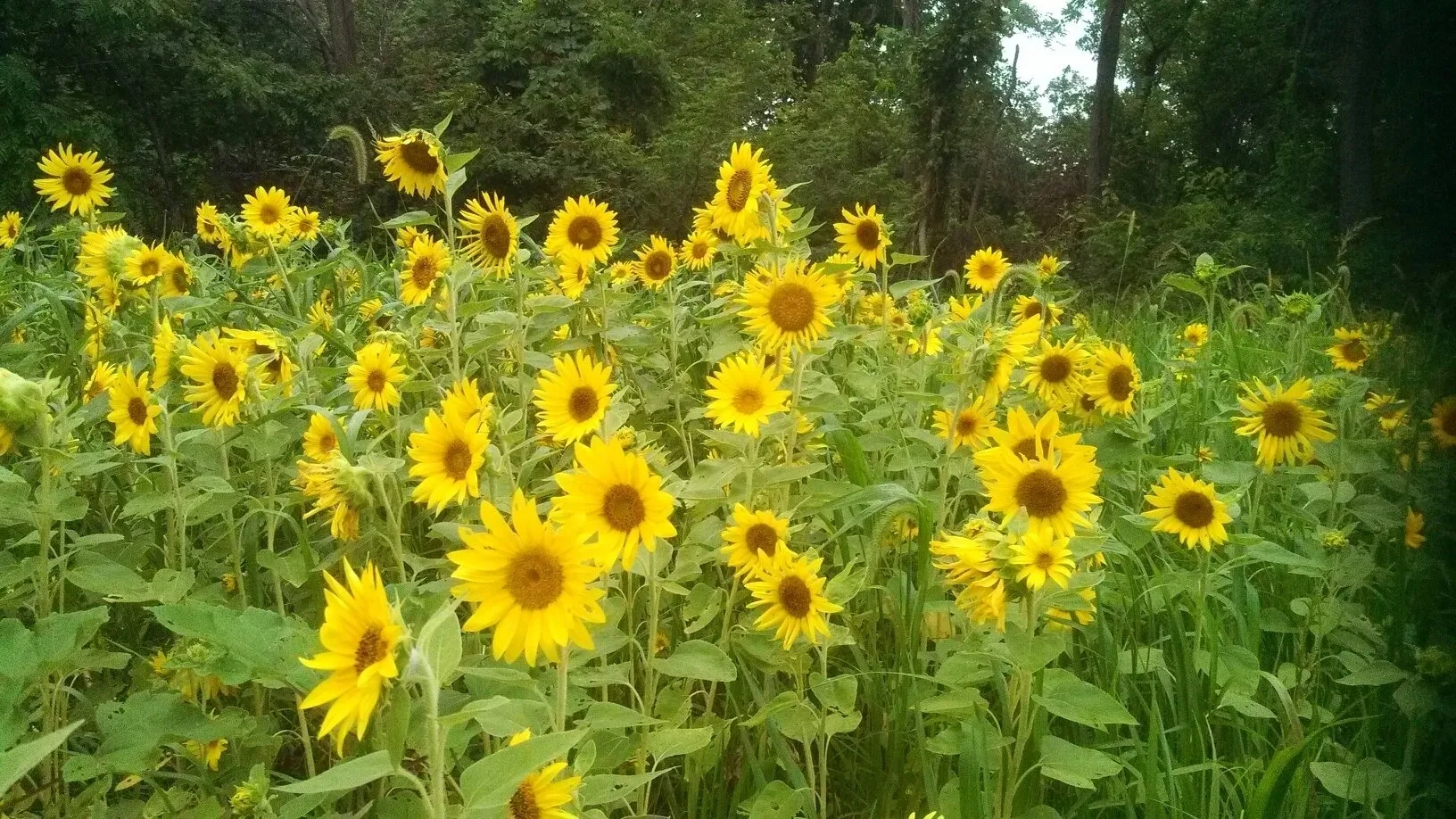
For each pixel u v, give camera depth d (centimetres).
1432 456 246
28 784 209
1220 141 2980
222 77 1656
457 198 1602
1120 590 265
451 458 225
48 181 506
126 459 257
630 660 223
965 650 215
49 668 171
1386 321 354
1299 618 265
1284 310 419
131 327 382
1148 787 193
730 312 304
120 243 363
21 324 394
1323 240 1361
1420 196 372
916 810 221
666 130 1692
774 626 235
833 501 239
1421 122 380
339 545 264
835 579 221
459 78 1736
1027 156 2650
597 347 373
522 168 1559
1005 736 198
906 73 2152
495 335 342
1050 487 206
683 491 223
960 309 432
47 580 210
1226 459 367
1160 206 2208
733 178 323
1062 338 407
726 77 1833
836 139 1809
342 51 2144
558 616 150
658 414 387
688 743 196
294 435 276
